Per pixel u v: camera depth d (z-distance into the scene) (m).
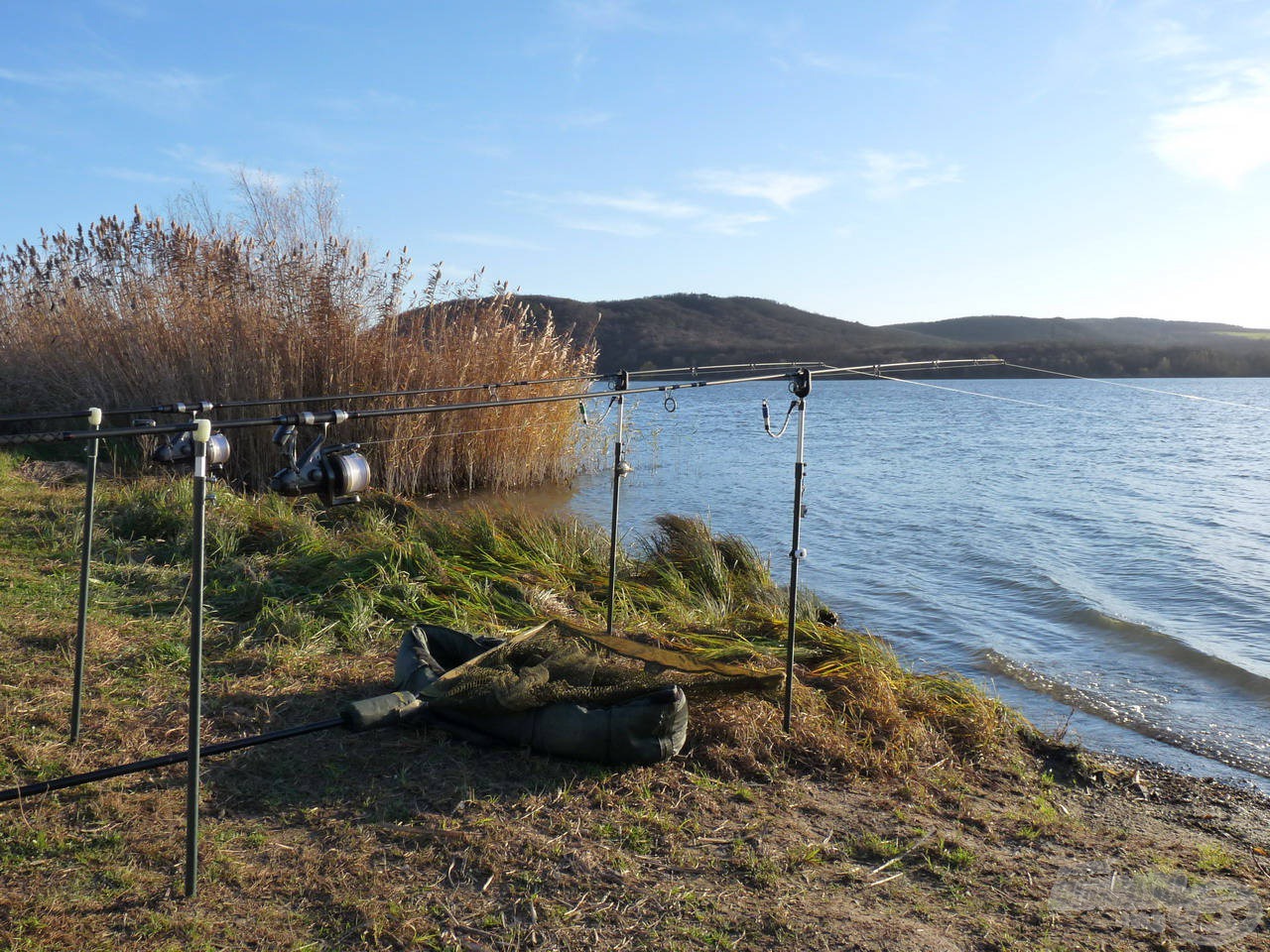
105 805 3.95
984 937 3.53
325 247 13.88
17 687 5.07
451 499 14.52
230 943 3.15
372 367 13.89
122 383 13.61
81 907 3.29
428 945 3.21
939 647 8.64
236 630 6.38
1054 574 11.12
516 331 15.66
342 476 4.87
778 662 6.36
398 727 4.88
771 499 16.42
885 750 5.27
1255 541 13.34
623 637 6.32
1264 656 8.23
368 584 7.34
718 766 4.80
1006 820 4.71
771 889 3.71
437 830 3.93
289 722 4.97
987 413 45.97
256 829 3.88
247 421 4.13
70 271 14.35
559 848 3.85
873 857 4.10
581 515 14.10
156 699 5.12
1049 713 7.06
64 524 8.67
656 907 3.51
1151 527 14.46
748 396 58.81
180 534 8.61
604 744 4.55
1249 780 5.87
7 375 14.35
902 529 14.15
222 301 13.49
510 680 4.71
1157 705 7.21
